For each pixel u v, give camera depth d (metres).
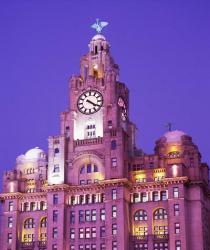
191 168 164.62
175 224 156.00
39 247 167.00
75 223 164.62
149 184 163.62
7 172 179.00
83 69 184.25
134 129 185.62
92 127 175.00
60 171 170.12
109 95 175.62
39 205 173.12
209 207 174.25
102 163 168.00
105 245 157.88
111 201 161.00
